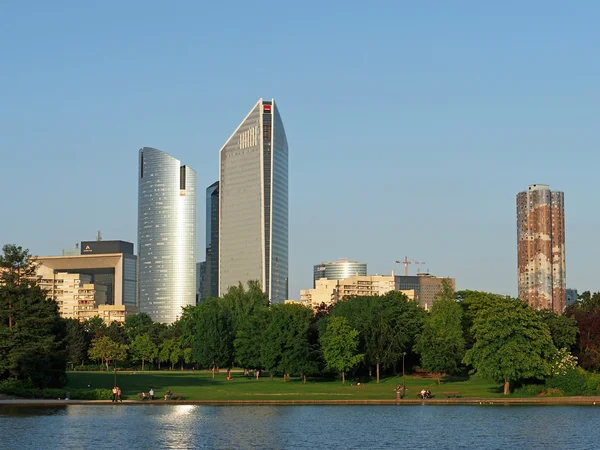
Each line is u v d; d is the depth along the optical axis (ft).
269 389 574.56
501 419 398.42
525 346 492.95
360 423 387.96
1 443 325.21
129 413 423.23
